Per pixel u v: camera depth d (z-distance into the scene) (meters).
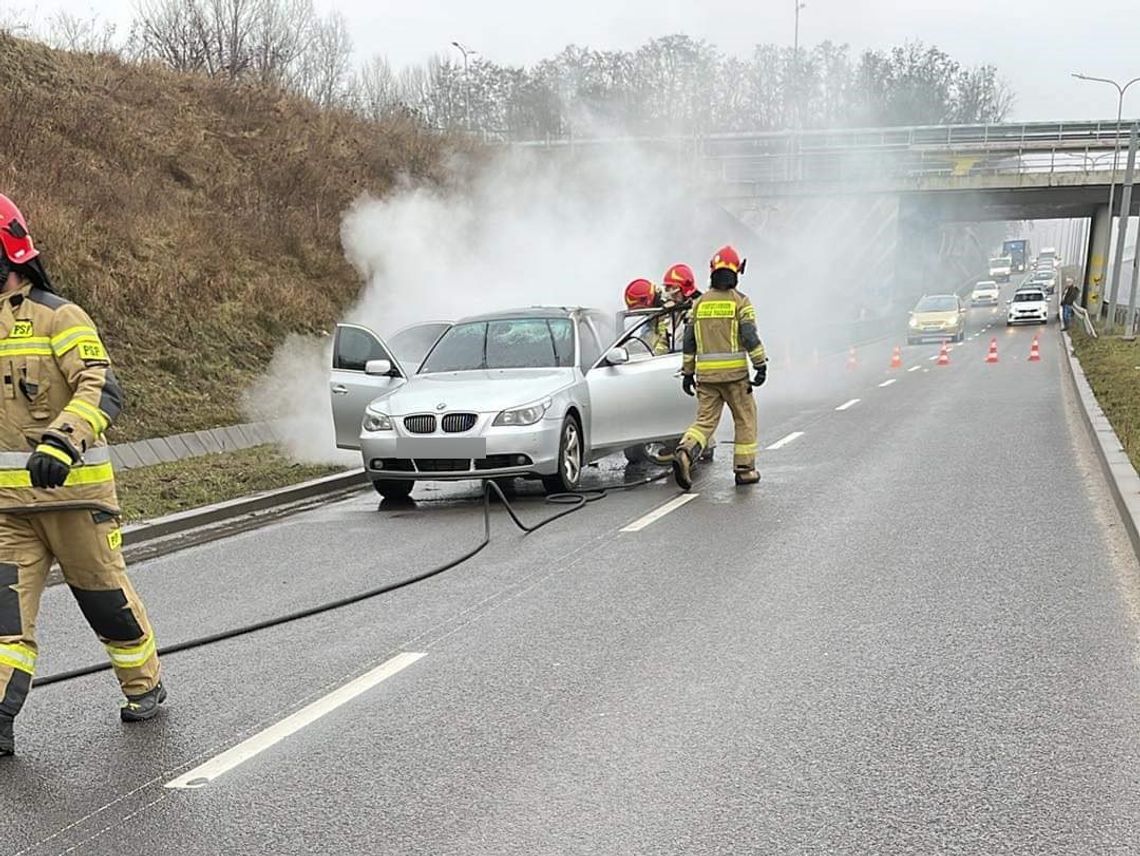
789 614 6.22
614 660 5.52
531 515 9.69
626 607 6.50
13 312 4.44
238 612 6.85
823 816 3.75
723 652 5.59
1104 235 55.72
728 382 10.52
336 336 11.71
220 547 9.04
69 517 4.57
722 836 3.63
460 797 4.00
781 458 12.52
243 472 12.41
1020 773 4.05
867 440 13.80
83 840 3.74
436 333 13.20
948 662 5.32
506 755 4.38
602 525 9.07
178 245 19.67
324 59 41.50
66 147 20.61
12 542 4.52
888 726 4.54
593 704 4.92
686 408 11.96
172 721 4.92
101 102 23.86
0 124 19.14
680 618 6.23
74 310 4.48
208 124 26.08
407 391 10.67
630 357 11.72
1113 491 9.41
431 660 5.65
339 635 6.20
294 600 7.08
